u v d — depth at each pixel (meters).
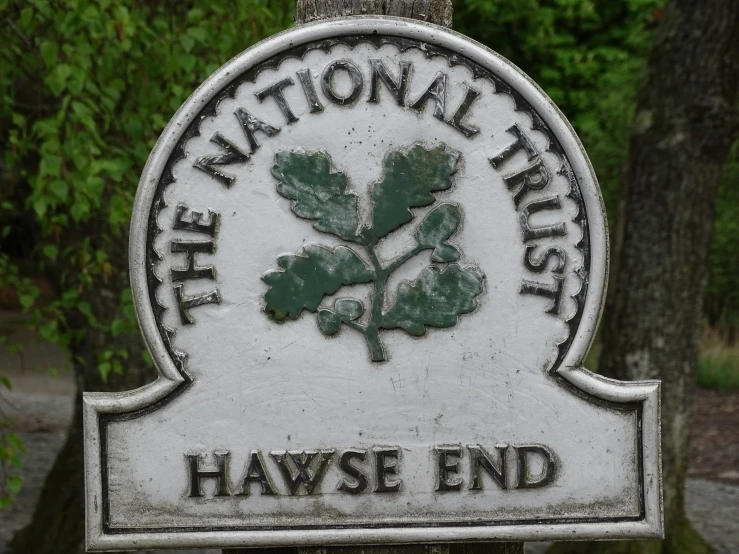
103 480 1.84
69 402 6.64
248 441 1.84
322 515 1.85
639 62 6.83
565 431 1.85
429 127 1.85
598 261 1.84
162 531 1.84
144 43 2.65
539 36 6.58
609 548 3.38
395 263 1.85
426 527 1.85
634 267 3.27
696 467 5.29
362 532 1.84
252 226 1.84
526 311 1.85
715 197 3.27
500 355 1.85
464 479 1.85
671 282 3.24
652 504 1.84
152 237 1.84
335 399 1.85
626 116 6.85
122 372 2.89
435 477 1.85
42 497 3.37
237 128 1.84
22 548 3.30
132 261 1.84
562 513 1.85
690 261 3.24
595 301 1.84
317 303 1.85
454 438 1.85
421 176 1.85
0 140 2.89
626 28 7.04
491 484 1.85
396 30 1.84
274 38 1.84
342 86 1.85
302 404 1.85
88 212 2.60
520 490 1.85
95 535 1.83
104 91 2.62
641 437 1.85
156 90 2.68
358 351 1.85
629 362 3.29
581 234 1.84
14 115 2.65
